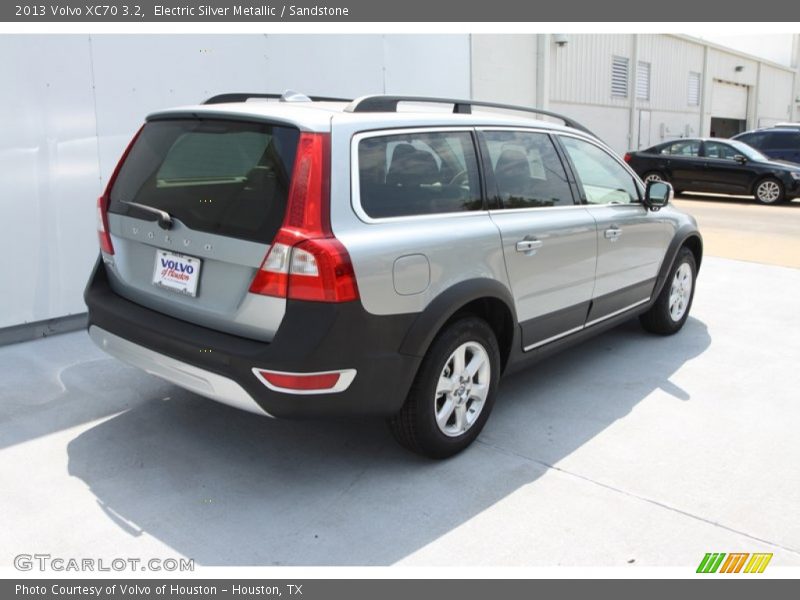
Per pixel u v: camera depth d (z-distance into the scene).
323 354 2.77
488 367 3.54
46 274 5.14
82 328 5.42
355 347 2.85
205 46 5.87
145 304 3.33
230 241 2.89
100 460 3.40
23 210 4.96
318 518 2.98
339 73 7.09
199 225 3.02
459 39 8.66
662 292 5.33
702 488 3.27
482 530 2.92
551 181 4.07
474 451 3.58
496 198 3.62
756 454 3.60
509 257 3.56
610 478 3.34
